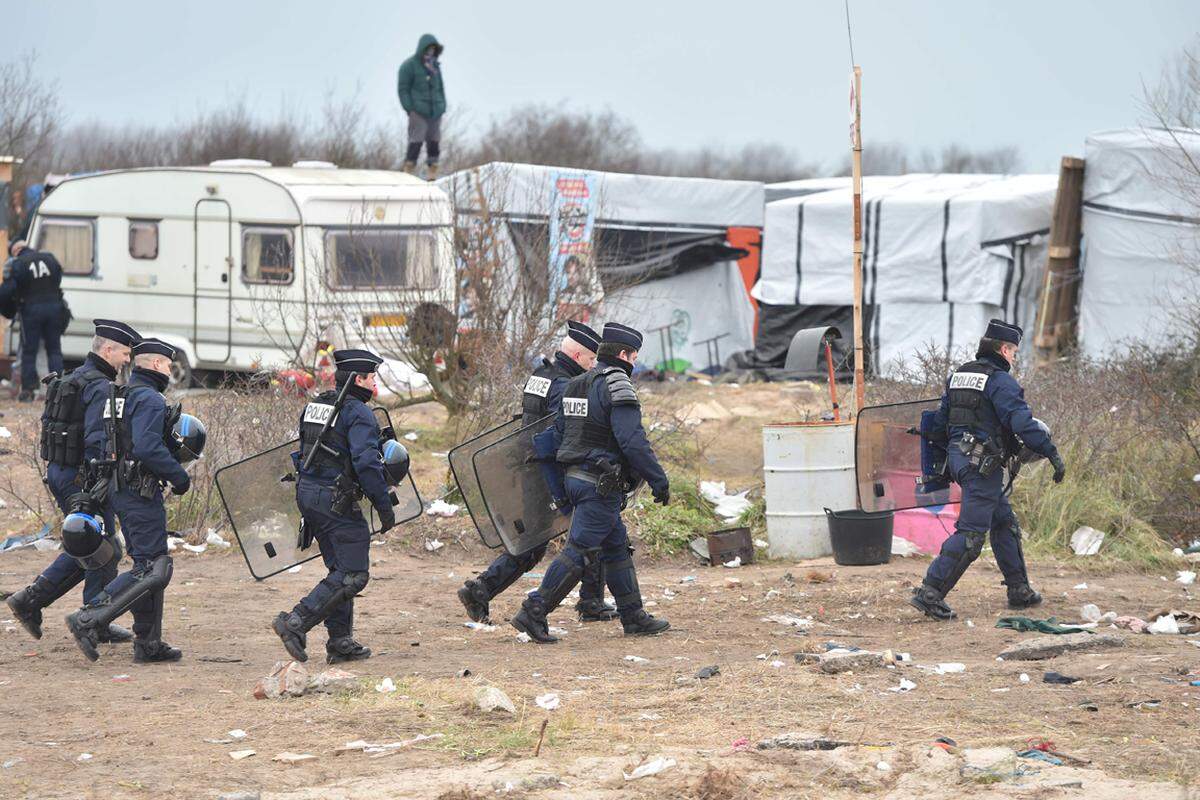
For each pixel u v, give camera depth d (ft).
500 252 189.57
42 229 248.11
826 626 111.24
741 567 141.69
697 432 194.08
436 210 212.23
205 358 229.04
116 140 438.81
